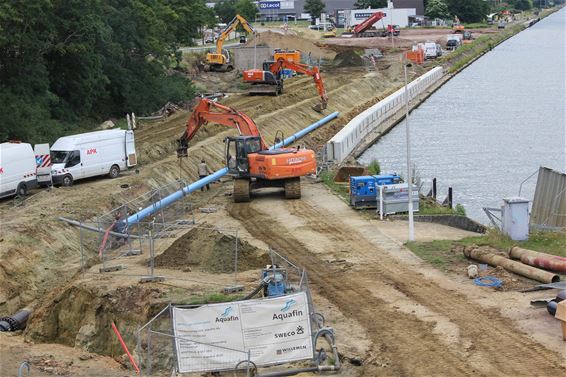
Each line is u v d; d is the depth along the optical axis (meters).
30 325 41.19
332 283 42.06
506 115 122.81
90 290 40.53
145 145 79.56
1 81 88.12
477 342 33.50
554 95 144.38
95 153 67.69
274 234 53.03
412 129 112.44
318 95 122.69
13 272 46.88
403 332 34.94
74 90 98.44
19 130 80.62
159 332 33.00
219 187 71.50
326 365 31.56
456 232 53.47
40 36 88.25
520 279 41.31
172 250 47.66
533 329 34.56
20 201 60.66
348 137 89.81
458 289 40.31
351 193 60.44
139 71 112.31
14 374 34.34
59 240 51.97
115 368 35.12
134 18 111.19
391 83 153.62
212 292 39.41
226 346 30.27
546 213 51.38
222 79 145.62
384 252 47.81
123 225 52.84
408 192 52.16
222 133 91.25
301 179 72.25
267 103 109.62
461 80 172.38
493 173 83.69
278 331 30.39
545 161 89.06
